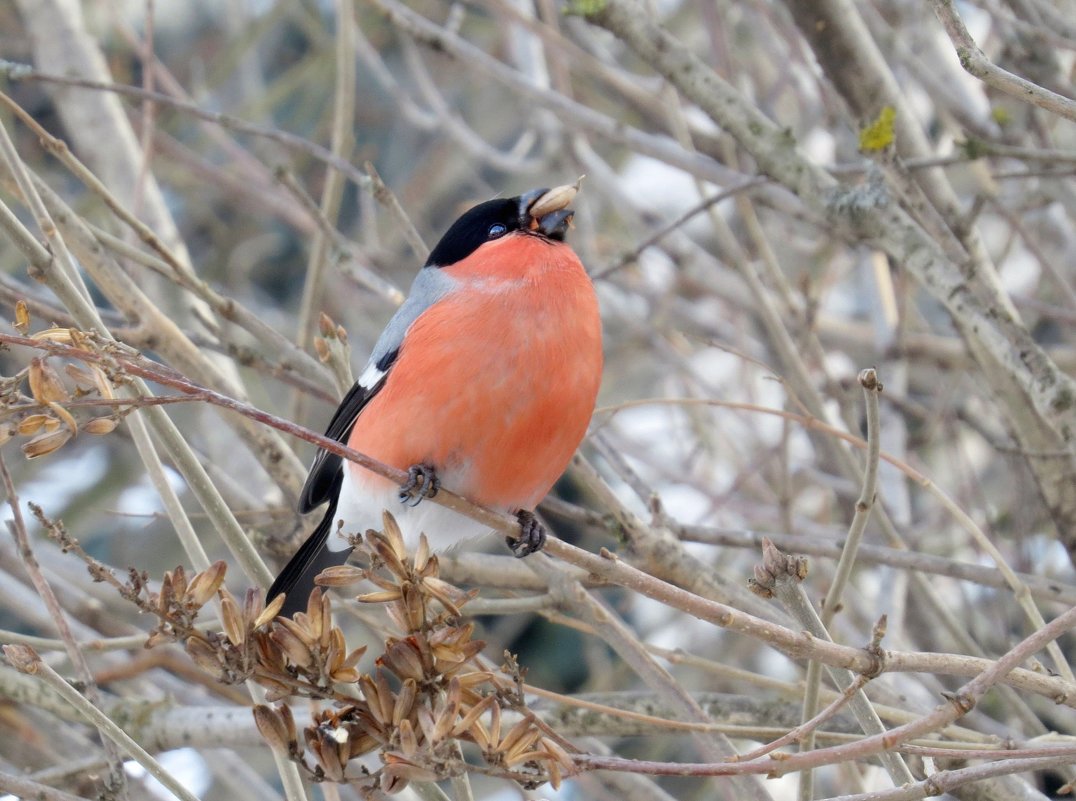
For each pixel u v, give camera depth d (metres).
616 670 14.03
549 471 7.84
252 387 15.19
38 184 8.83
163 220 12.02
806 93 14.27
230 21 17.80
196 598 5.89
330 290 15.22
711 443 14.69
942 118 12.14
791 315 11.59
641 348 15.78
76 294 7.23
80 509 16.33
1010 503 13.22
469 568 9.55
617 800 10.00
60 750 10.74
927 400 15.35
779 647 6.39
